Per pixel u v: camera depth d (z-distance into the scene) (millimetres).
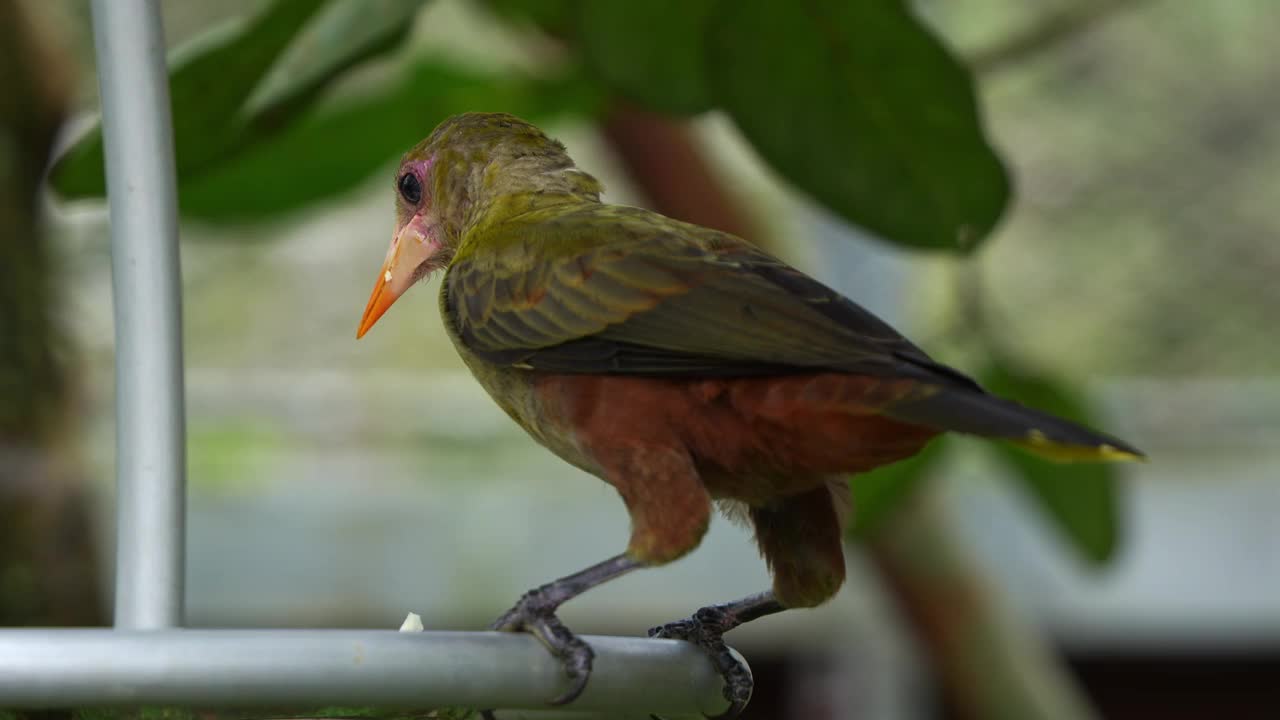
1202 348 17797
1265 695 15672
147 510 5602
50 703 4367
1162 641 15359
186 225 10258
